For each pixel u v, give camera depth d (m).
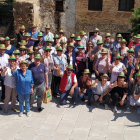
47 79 6.50
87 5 12.88
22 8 10.54
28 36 8.18
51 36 8.98
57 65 7.09
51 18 13.09
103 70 7.27
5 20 14.34
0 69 6.68
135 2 12.67
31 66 6.31
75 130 5.60
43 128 5.67
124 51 7.95
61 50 7.09
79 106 6.95
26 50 7.36
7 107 6.47
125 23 13.05
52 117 6.24
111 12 12.91
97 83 6.75
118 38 8.34
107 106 6.76
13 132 5.47
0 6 14.08
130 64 7.16
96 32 9.01
